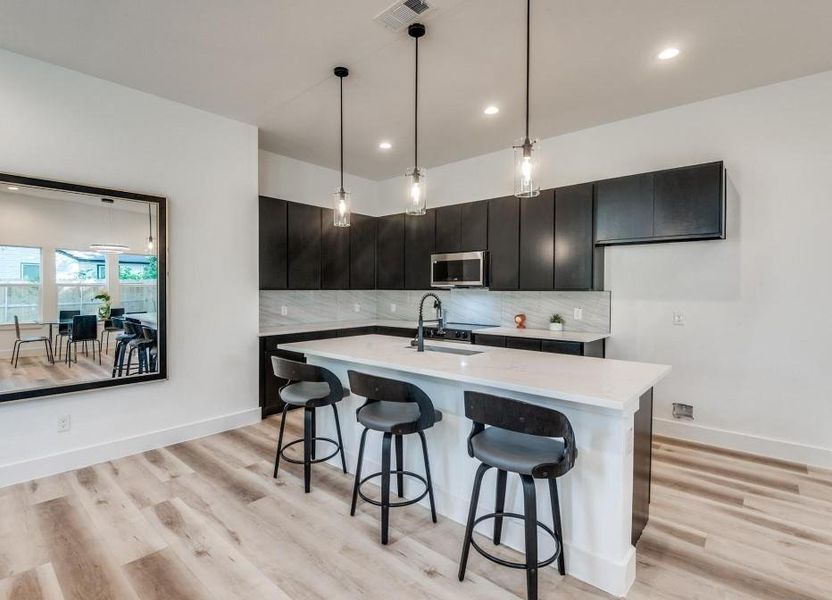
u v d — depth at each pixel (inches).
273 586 72.2
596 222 148.9
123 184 125.3
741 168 129.6
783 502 99.7
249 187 155.9
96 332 121.1
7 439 107.9
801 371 122.0
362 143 175.2
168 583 72.7
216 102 136.4
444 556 80.7
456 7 89.4
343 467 116.6
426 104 137.4
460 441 92.7
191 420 141.5
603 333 158.7
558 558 74.5
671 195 132.5
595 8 89.5
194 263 141.4
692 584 72.8
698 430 137.9
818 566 77.4
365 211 231.8
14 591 70.5
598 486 73.2
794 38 100.6
